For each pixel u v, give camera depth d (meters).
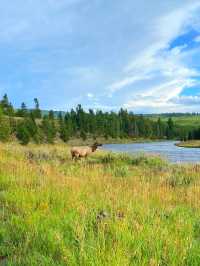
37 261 5.62
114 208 8.38
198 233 7.43
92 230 6.60
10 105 143.12
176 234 6.63
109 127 170.75
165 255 5.62
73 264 5.29
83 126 162.38
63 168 18.75
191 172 19.84
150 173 19.31
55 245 6.11
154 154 26.36
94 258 5.24
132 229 6.72
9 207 8.56
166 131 199.50
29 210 8.09
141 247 5.92
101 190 11.02
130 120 185.75
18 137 105.94
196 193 12.52
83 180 12.55
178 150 78.88
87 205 8.56
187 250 5.78
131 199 9.65
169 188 13.64
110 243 5.85
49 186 10.58
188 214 8.77
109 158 24.75
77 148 25.23
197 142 120.75
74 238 6.39
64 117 165.25
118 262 5.08
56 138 138.00
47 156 24.98
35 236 6.54
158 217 7.88
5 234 6.81
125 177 16.34
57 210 8.16
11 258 5.61
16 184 11.03
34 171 13.84
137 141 176.88
